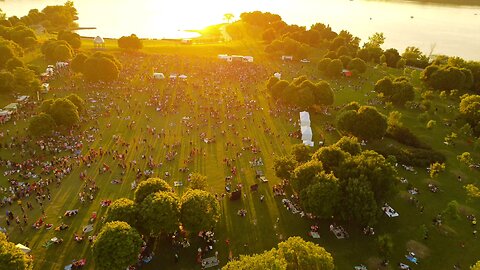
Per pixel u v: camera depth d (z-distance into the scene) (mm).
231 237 74438
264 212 81562
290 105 139250
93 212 79562
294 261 57375
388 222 80250
